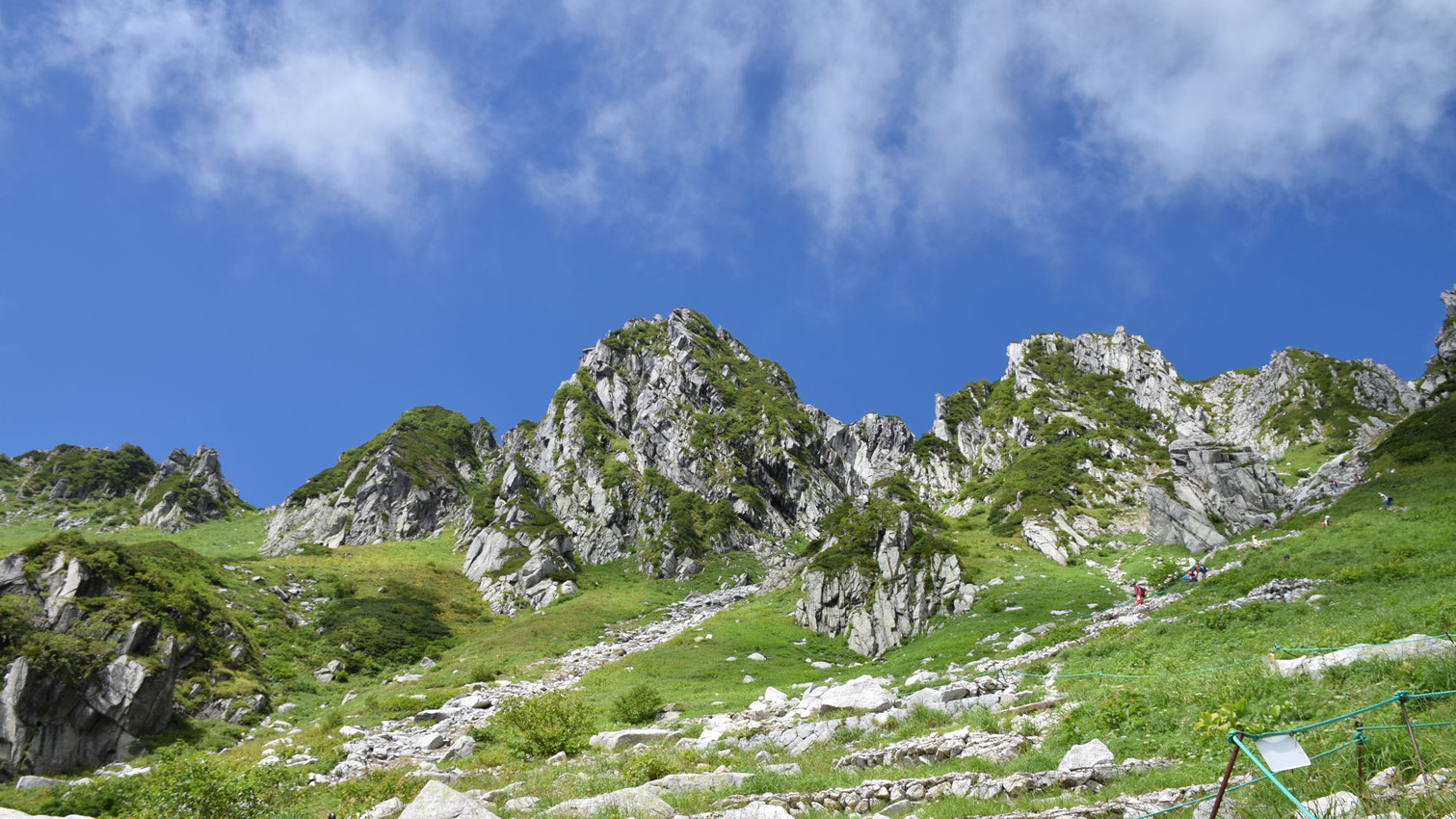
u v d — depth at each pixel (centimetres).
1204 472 7500
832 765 1884
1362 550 3659
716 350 18275
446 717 4788
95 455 17438
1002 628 4909
